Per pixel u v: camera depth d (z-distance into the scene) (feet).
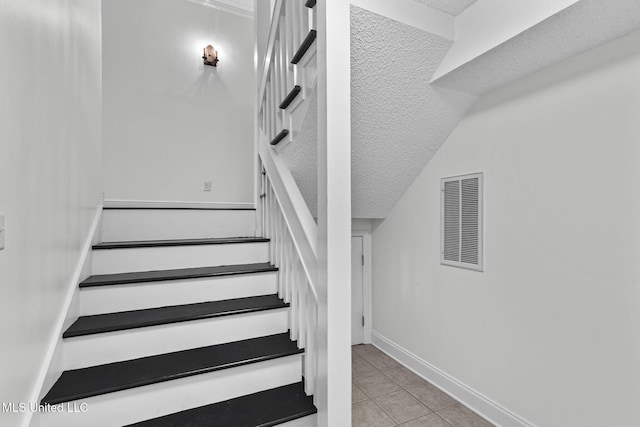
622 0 3.34
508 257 5.51
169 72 10.00
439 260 7.03
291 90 5.23
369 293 9.55
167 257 5.78
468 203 6.26
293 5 5.08
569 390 4.62
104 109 9.14
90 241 5.16
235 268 5.93
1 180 2.67
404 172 7.30
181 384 4.05
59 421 3.45
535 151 5.06
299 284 4.78
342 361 3.83
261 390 4.54
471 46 4.55
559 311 4.75
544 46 4.25
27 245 3.11
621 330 4.07
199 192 10.40
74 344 4.01
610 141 4.16
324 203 3.81
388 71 4.86
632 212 3.96
